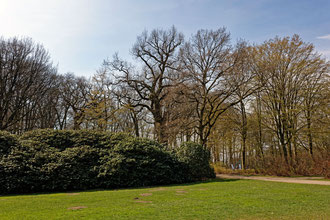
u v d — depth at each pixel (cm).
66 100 3606
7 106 2356
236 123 3003
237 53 2291
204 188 1194
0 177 1131
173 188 1244
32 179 1188
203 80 2377
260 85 2450
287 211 675
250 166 2647
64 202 812
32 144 1388
